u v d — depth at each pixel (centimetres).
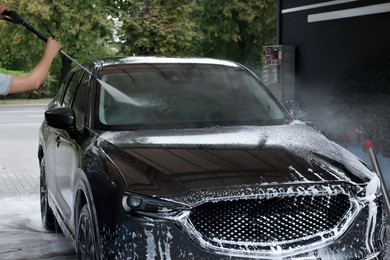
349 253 339
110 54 3219
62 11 2956
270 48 932
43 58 324
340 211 346
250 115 470
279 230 332
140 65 514
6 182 941
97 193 351
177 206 323
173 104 466
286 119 479
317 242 334
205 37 2858
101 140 406
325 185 340
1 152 1316
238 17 2822
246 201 331
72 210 437
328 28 860
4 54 3659
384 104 767
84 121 459
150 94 474
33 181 948
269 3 2842
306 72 911
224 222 327
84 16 2956
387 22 757
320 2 871
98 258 341
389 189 697
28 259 534
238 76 516
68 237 470
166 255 319
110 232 333
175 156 368
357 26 807
